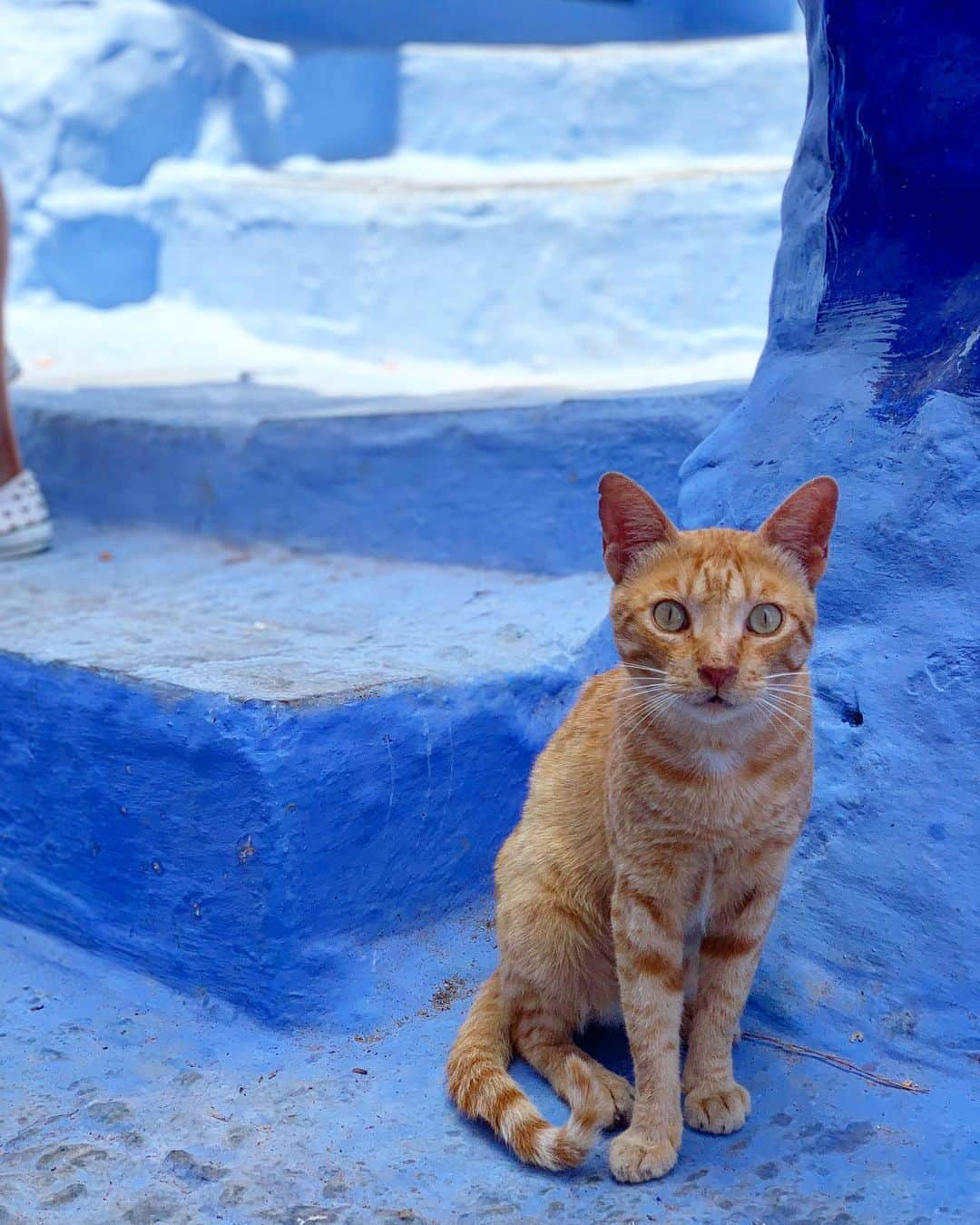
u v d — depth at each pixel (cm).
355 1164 126
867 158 143
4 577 191
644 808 123
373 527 194
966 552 135
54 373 277
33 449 229
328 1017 143
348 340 305
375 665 154
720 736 121
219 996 146
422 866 151
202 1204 123
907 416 139
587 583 178
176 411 220
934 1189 120
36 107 333
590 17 402
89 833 153
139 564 197
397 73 352
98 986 151
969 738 133
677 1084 125
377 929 148
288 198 311
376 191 301
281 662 154
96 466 220
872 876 136
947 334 140
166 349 312
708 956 128
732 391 179
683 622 122
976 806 133
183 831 146
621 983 126
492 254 285
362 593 180
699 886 126
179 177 342
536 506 184
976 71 134
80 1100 135
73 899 156
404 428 191
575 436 182
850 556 140
